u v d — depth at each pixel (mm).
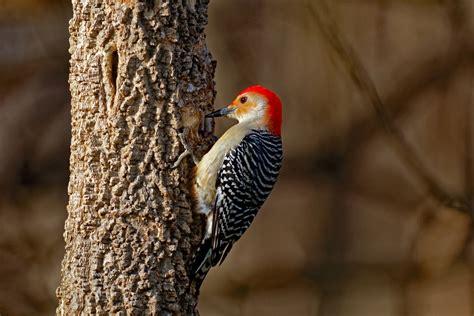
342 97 16938
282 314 17688
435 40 17297
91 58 8594
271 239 18281
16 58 16156
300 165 17906
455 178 17406
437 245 16891
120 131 8547
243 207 9445
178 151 8711
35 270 15484
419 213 17781
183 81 8688
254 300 17672
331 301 17531
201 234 9055
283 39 16688
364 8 17281
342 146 17828
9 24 16109
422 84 17375
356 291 17766
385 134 17391
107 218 8602
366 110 17016
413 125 17766
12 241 15812
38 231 16219
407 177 18094
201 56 8836
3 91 16531
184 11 8625
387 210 18453
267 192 9773
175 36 8570
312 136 17719
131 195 8578
